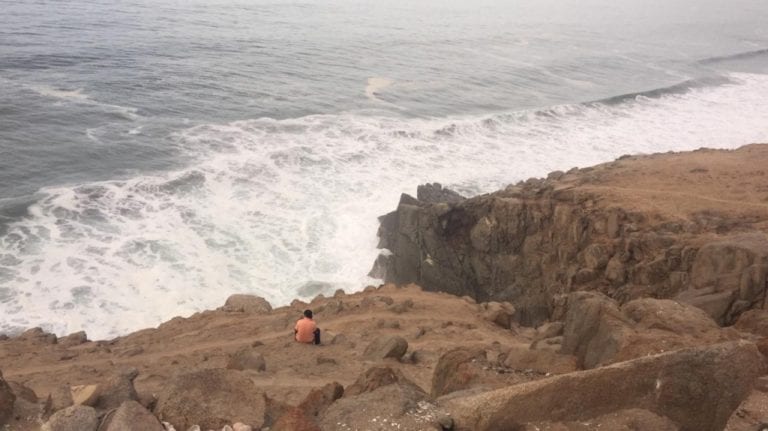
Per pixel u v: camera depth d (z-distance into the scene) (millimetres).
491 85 49094
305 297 21438
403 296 18656
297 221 25344
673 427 5562
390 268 23250
